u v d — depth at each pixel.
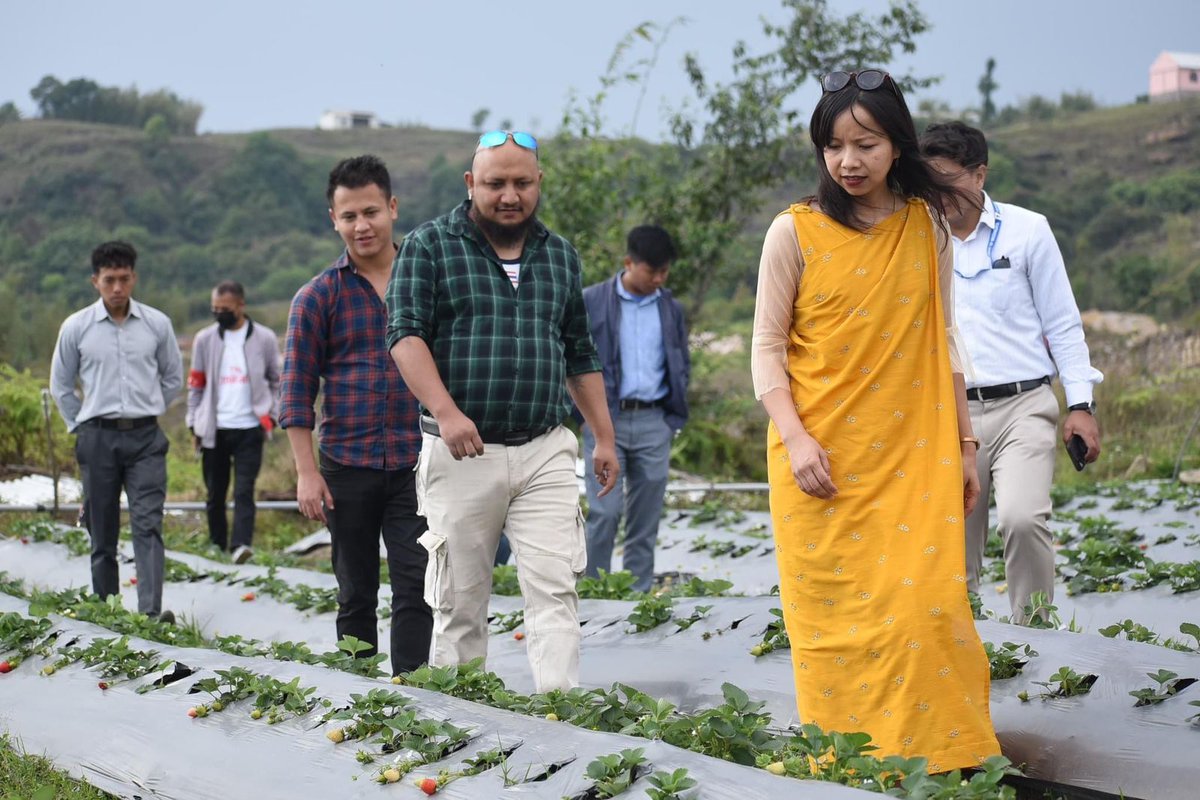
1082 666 5.01
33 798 4.48
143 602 8.37
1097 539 8.51
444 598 5.25
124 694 5.50
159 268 56.06
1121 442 15.60
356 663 5.42
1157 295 29.45
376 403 6.09
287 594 8.50
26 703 5.68
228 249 59.28
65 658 5.95
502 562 9.87
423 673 4.79
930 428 4.35
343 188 6.09
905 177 4.37
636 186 16.23
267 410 11.67
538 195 5.34
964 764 4.14
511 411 5.21
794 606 4.43
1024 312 6.05
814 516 4.37
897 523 4.30
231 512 14.55
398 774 4.26
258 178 65.69
